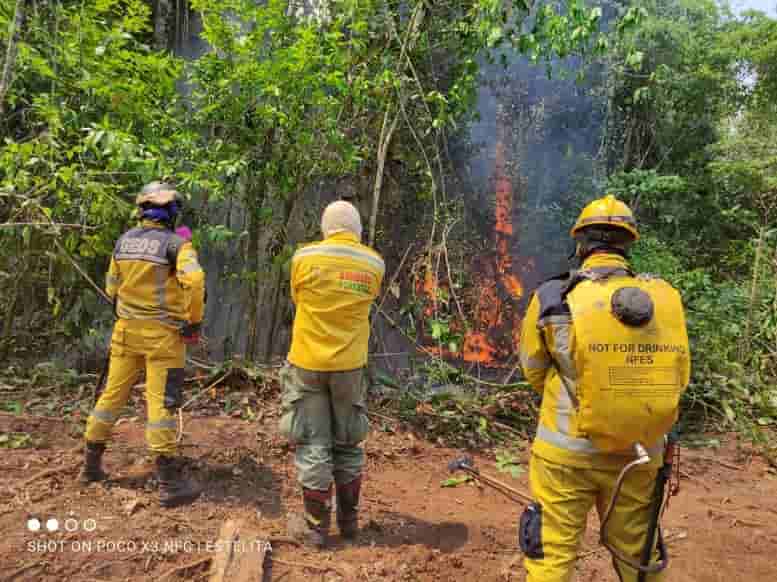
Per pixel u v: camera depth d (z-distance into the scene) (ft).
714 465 17.43
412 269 20.62
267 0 19.72
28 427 14.75
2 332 19.70
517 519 12.84
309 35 17.37
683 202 36.58
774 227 32.96
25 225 16.60
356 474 11.05
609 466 7.66
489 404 18.97
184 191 18.67
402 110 18.88
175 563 9.52
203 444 14.44
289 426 10.67
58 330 20.18
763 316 23.80
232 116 18.60
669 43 37.52
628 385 7.13
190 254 11.37
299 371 10.58
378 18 19.85
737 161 36.50
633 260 26.27
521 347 8.40
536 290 8.25
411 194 23.32
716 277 33.50
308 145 18.70
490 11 18.34
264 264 20.58
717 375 20.83
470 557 10.93
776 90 38.55
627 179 32.76
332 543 10.90
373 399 18.58
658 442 7.76
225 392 18.06
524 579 10.33
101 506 10.97
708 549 12.24
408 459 15.81
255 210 19.62
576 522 7.80
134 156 17.11
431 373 20.07
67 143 18.25
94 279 20.53
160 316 11.38
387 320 21.65
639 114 38.29
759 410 20.47
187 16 28.99
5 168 16.81
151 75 19.29
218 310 23.15
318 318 10.53
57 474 12.06
